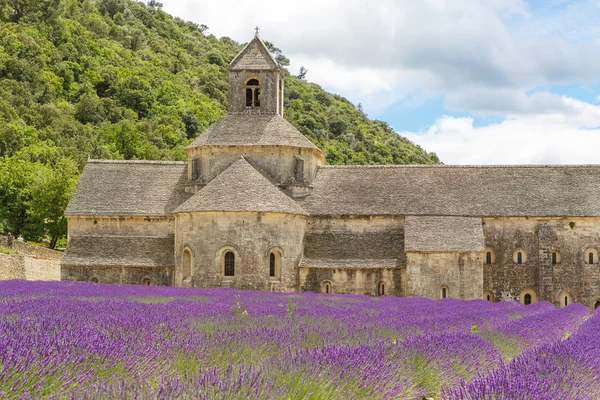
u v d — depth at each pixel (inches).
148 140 5226.4
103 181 2578.7
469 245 2258.9
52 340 546.0
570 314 1592.0
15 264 2329.0
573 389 559.5
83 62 6471.5
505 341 904.3
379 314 1269.7
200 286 2183.8
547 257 2358.5
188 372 532.4
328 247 2375.7
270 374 496.7
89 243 2437.3
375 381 557.0
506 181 2522.1
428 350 699.4
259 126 2514.8
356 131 7007.9
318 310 1270.9
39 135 4505.4
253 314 1085.8
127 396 405.7
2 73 5447.8
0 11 6604.3
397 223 2416.3
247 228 2186.3
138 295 1556.3
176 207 2474.2
